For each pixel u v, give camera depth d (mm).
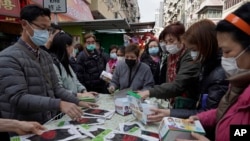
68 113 1585
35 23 1802
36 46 1916
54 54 2529
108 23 7469
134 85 2916
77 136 1372
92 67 3969
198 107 1692
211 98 1418
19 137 1347
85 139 1362
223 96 1245
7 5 4504
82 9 10609
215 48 1482
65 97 2051
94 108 2018
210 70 1515
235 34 1021
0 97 1662
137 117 1707
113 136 1388
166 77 2639
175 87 1896
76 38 7246
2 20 4414
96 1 13297
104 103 2211
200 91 1665
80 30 7320
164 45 2361
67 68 2658
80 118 1687
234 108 1062
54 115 1983
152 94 1934
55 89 2102
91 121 1676
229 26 1036
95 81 3975
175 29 2102
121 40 10852
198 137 1142
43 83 1914
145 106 1649
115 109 1921
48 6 3689
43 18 1825
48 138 1338
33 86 1806
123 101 1852
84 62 3973
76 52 5617
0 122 1382
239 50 1031
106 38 10781
